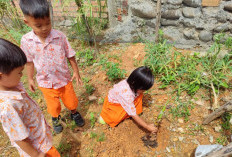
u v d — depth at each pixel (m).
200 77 2.73
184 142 2.13
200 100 2.57
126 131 2.25
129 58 3.45
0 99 1.11
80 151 2.19
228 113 2.29
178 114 2.42
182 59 3.04
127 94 2.04
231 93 2.59
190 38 3.64
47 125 1.59
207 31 3.43
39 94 3.02
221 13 3.22
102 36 4.09
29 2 1.42
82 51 3.74
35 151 1.32
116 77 2.95
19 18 4.62
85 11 3.04
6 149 2.29
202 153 1.76
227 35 3.36
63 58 1.90
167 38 3.75
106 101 2.32
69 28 4.61
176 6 3.48
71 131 2.42
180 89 2.75
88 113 2.63
